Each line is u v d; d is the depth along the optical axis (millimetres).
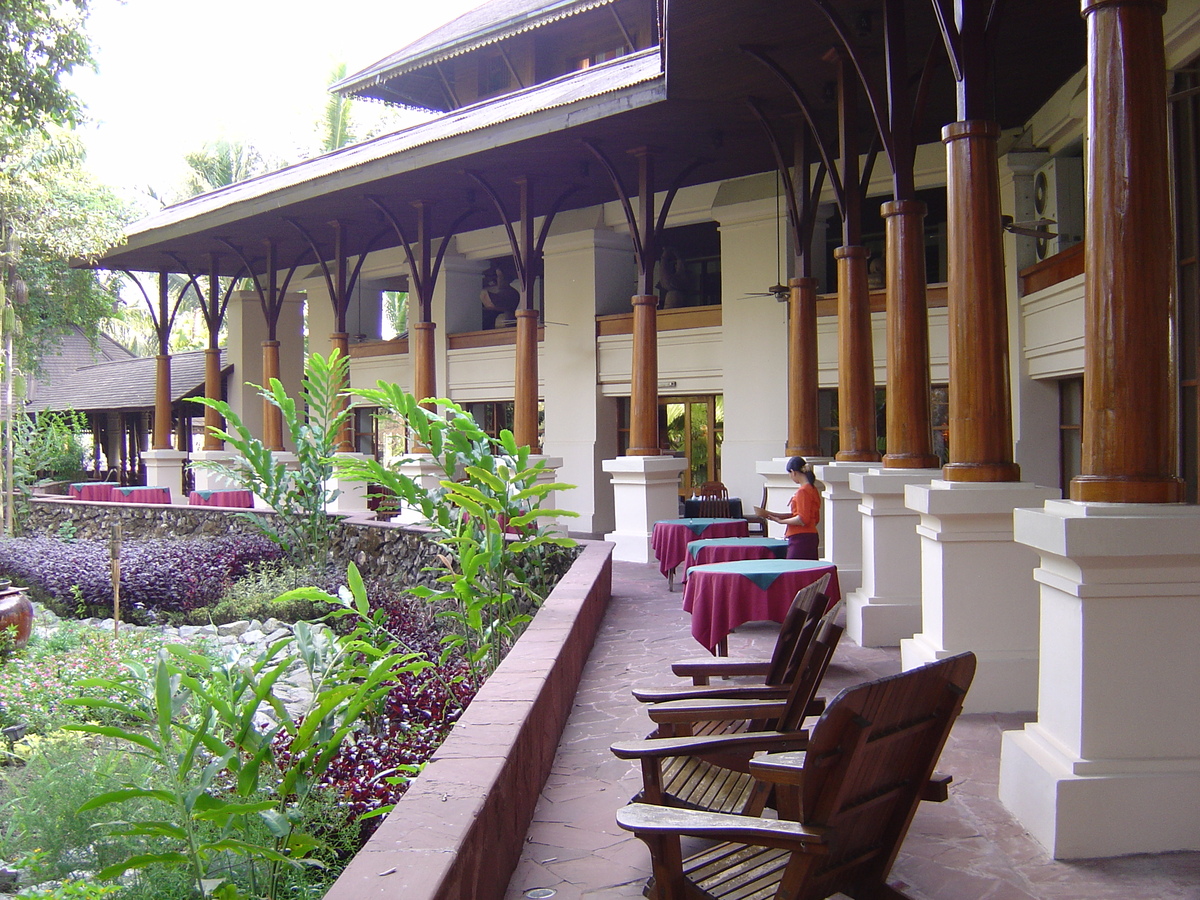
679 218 17625
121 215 26781
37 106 15789
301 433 13320
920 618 7324
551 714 4594
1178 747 3490
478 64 23359
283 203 17797
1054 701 3725
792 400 12523
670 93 11820
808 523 8383
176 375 31125
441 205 18688
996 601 5281
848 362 9945
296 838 3430
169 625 11273
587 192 17750
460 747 3367
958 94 5586
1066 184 11828
